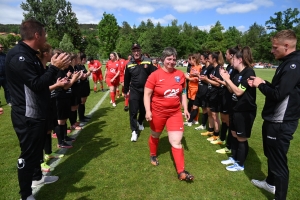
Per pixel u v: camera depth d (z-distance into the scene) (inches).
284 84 91.5
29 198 101.9
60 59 99.0
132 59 198.1
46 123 103.8
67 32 2295.8
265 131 105.0
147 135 204.1
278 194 102.0
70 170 137.3
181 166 127.0
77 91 210.2
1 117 254.5
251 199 112.2
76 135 200.7
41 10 2153.1
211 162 151.3
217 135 190.2
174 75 130.4
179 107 135.3
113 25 2493.8
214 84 175.3
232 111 136.6
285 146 98.7
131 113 193.5
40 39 96.3
